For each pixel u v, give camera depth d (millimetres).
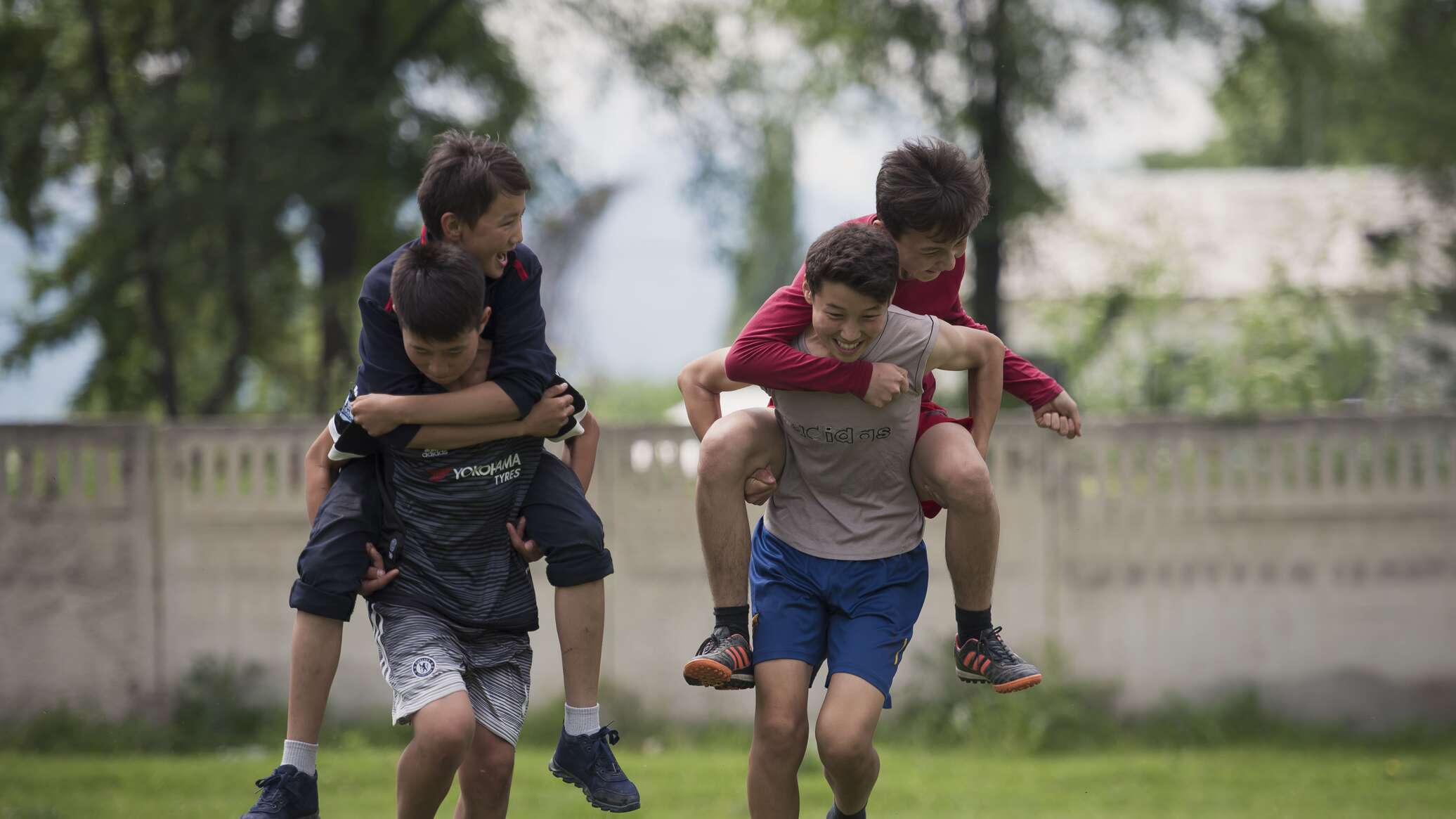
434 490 12203
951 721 34312
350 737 32625
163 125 45531
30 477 33844
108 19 49625
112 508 34094
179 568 34188
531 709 34344
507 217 11844
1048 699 34344
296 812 11617
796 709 12797
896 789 27781
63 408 55312
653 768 29922
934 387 13586
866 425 12711
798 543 13242
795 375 12273
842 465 12992
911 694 35094
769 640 13062
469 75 52750
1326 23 56281
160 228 47031
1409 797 27219
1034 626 35500
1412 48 58969
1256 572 35719
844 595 13086
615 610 34906
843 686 12664
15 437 33812
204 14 47250
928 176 12312
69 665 33906
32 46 48750
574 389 12711
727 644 12758
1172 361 45844
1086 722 34250
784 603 13172
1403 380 48344
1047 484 35625
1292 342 41969
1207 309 46344
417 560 12289
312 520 13016
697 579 34969
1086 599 35562
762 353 12383
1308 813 25422
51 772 28516
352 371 46188
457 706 11562
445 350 11406
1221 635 35594
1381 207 59594
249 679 34250
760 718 12875
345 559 12070
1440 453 35562
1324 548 35719
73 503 34000
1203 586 35656
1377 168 71438
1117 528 35625
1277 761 31781
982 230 50188
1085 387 45375
